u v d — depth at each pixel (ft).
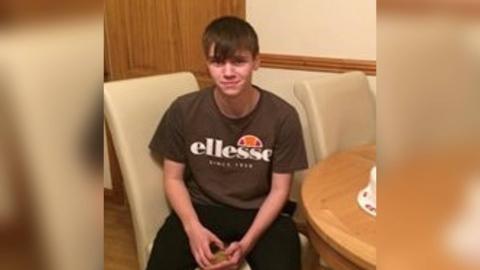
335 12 6.94
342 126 5.68
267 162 4.54
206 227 4.52
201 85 7.84
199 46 7.77
